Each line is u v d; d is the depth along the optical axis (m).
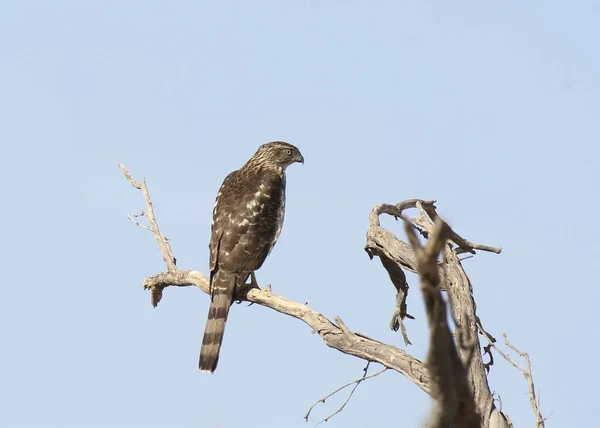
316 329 11.91
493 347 11.02
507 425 10.03
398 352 10.95
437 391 4.54
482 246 13.45
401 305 13.62
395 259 12.62
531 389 10.09
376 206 14.00
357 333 11.48
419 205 13.65
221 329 14.00
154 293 15.30
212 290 14.29
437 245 4.38
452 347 4.62
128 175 14.95
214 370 13.87
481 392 10.12
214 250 14.74
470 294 11.14
